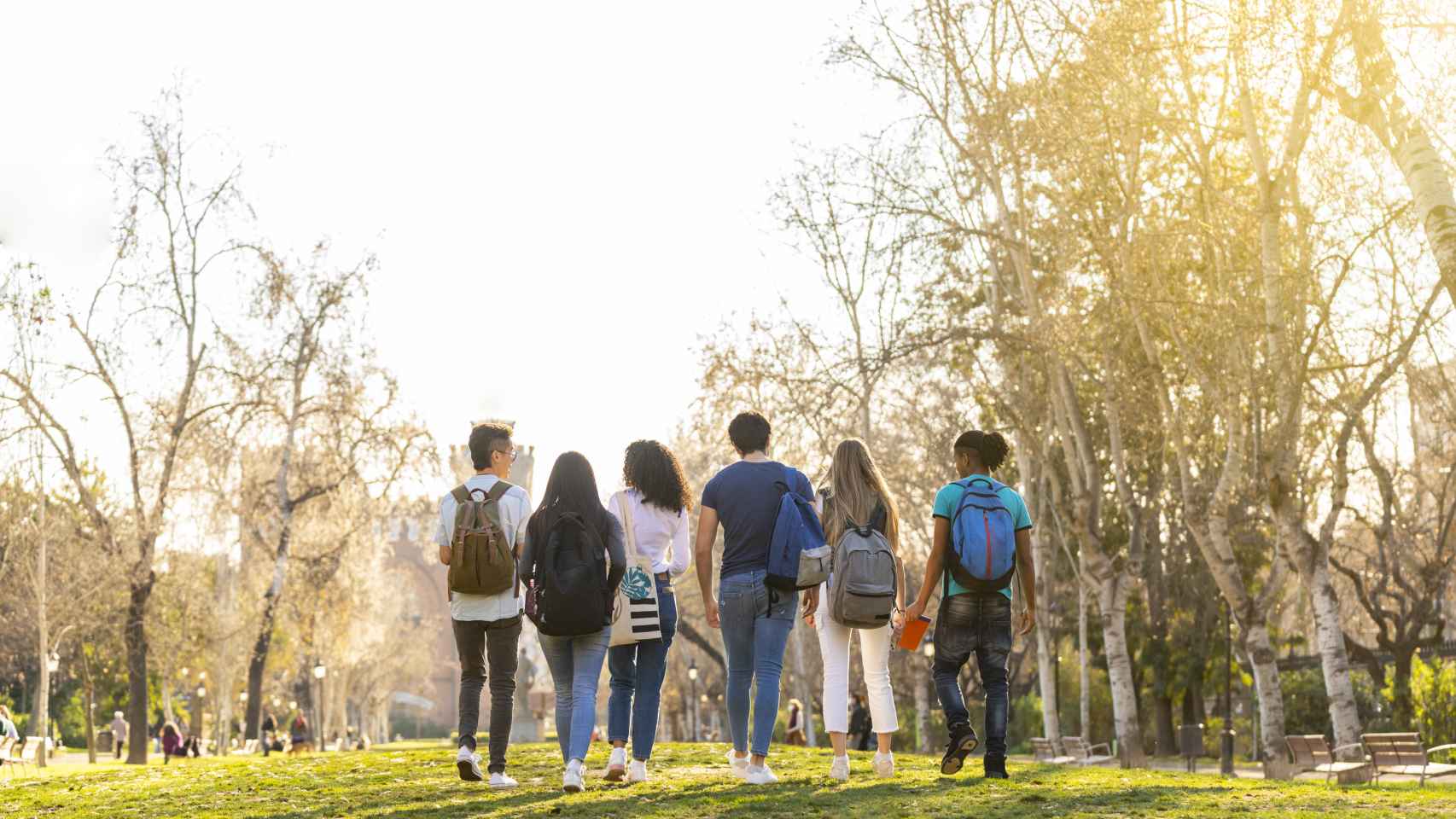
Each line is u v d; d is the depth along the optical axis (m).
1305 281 22.70
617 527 7.84
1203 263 25.38
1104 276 25.97
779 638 7.92
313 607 45.06
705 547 7.90
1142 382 28.02
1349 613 49.22
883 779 8.52
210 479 38.72
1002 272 31.95
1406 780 19.78
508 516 8.02
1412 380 28.95
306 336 38.47
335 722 86.62
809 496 7.98
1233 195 24.39
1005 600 8.50
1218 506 25.27
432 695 117.94
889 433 40.81
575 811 6.91
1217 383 24.52
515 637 8.38
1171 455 32.34
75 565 44.47
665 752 12.39
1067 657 57.22
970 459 8.63
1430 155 14.05
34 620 46.03
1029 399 32.34
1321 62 17.11
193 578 47.16
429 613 116.12
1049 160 24.30
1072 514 31.05
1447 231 13.58
